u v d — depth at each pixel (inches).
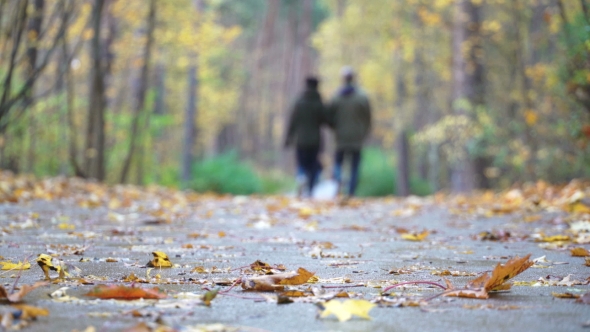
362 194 1549.0
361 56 1909.4
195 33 1018.1
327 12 3169.3
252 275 171.0
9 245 230.7
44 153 843.4
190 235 276.1
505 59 868.6
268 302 133.6
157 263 186.1
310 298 136.8
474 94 869.2
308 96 663.1
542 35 729.0
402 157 1512.1
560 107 613.0
